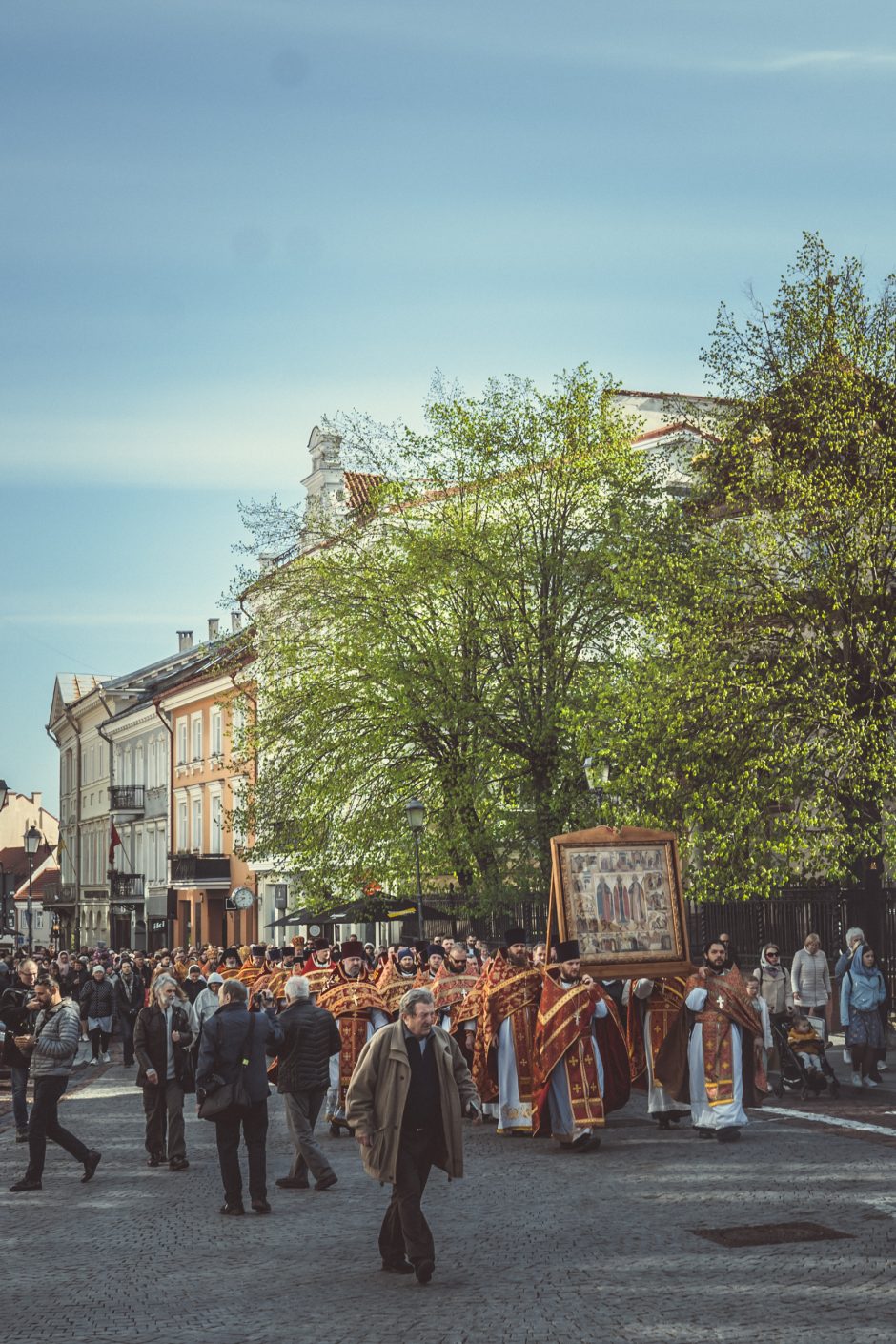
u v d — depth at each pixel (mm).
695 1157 15328
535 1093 16750
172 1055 16562
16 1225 13086
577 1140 16281
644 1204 12727
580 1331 8648
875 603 27750
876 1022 20766
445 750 36094
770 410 29641
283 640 37812
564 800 34156
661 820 27500
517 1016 17891
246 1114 13305
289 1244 11766
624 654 34406
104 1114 22641
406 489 37219
